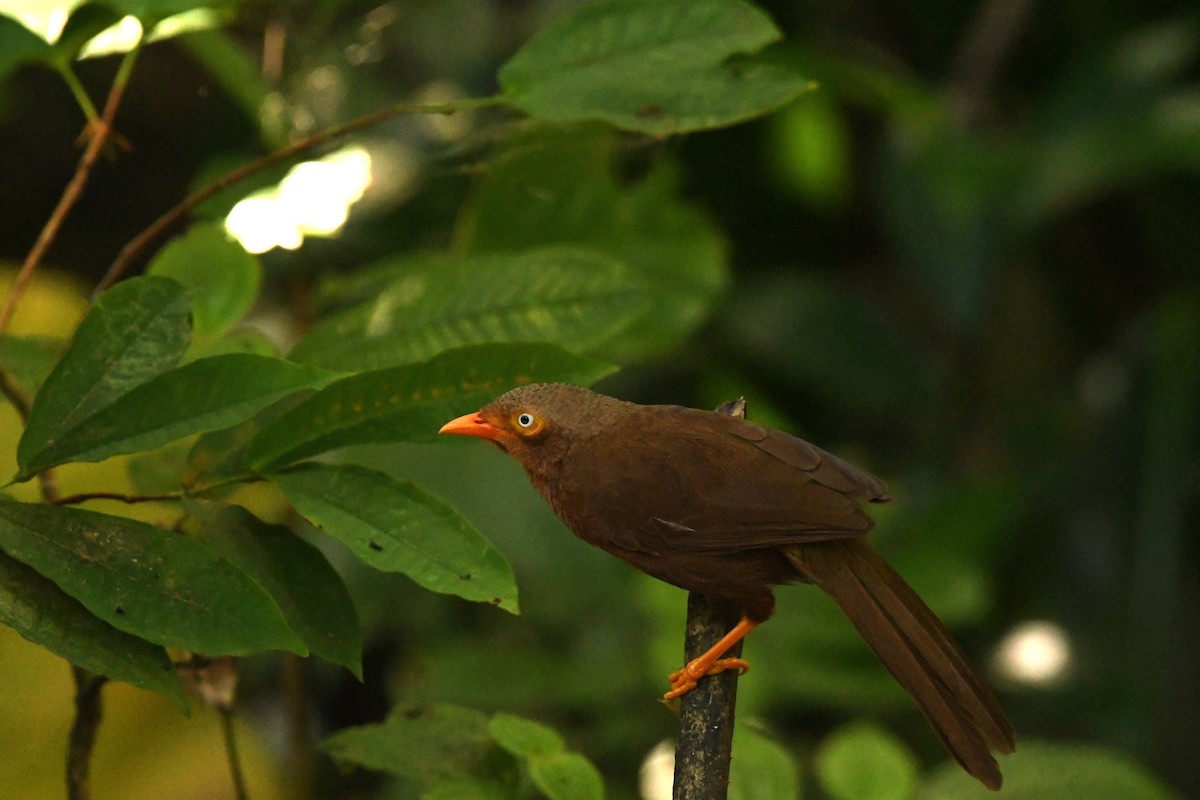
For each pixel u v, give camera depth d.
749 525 6.23
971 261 12.97
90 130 6.71
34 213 17.86
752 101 6.19
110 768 11.19
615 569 11.66
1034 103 14.11
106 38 7.30
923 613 6.16
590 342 6.52
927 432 13.86
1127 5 14.41
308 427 5.45
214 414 4.96
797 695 10.16
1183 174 13.20
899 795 6.41
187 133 17.72
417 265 8.07
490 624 12.91
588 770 5.94
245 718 13.06
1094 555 12.58
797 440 6.54
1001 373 13.88
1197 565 12.59
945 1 15.34
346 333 6.51
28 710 10.77
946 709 5.85
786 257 15.91
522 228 8.85
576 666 11.17
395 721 6.60
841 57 15.27
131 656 4.78
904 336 14.16
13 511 4.79
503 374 5.61
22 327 12.36
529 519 11.52
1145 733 11.93
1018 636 12.58
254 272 7.31
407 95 13.91
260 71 10.47
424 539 5.18
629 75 6.31
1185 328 12.48
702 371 13.98
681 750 6.14
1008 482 11.15
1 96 15.55
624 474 6.39
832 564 6.23
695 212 9.23
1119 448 12.59
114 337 5.06
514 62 6.38
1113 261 14.55
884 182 13.58
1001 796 7.04
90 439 4.90
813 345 14.11
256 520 5.50
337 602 5.47
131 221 18.00
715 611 6.88
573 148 8.55
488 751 6.46
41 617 4.75
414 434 5.59
